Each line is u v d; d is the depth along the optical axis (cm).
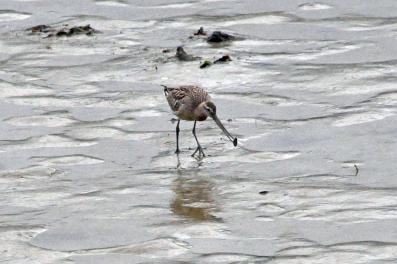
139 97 2688
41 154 2362
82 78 2834
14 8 3456
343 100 2614
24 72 2886
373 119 2489
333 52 2964
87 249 1909
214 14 3338
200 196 2127
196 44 3058
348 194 2100
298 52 2969
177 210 2061
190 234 1955
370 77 2745
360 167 2238
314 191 2122
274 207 2058
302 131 2445
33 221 2028
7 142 2431
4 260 1870
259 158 2314
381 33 3122
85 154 2361
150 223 2006
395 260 1825
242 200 2098
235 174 2234
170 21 3288
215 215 2033
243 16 3306
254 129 2472
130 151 2377
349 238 1916
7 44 3117
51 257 1881
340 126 2464
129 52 3011
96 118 2567
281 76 2783
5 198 2139
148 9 3409
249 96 2664
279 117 2534
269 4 3409
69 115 2589
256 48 3014
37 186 2195
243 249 1886
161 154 2359
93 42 3108
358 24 3212
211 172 2252
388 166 2236
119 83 2791
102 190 2170
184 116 2389
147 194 2148
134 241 1934
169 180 2217
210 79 2783
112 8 3428
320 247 1883
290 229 1961
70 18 3344
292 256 1850
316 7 3372
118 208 2081
